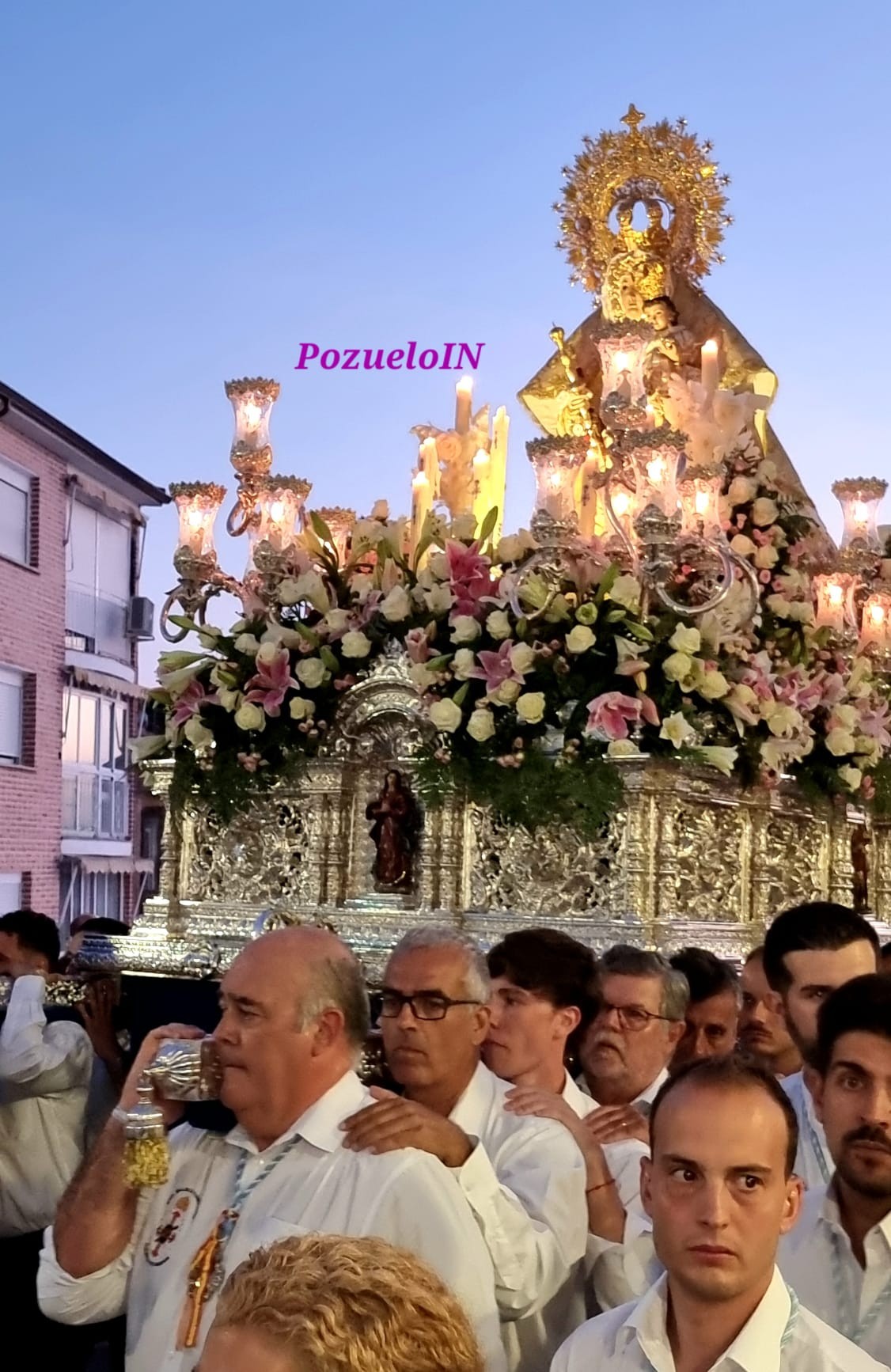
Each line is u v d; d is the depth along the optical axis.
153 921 6.92
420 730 6.28
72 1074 5.68
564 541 5.98
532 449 6.07
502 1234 3.15
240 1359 1.60
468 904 6.18
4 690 18.61
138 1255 3.27
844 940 3.89
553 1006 3.99
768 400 8.06
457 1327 1.69
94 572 20.95
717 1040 4.80
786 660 6.98
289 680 6.43
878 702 7.31
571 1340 2.76
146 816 22.78
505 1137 3.58
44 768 19.30
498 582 6.19
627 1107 3.89
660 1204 2.60
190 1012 6.18
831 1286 3.11
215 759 6.64
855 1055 3.04
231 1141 3.29
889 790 7.47
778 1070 4.61
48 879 19.44
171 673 6.71
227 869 6.82
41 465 18.94
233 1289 1.71
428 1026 3.58
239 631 6.67
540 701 5.79
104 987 6.26
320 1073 3.21
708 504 6.36
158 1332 3.12
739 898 6.46
